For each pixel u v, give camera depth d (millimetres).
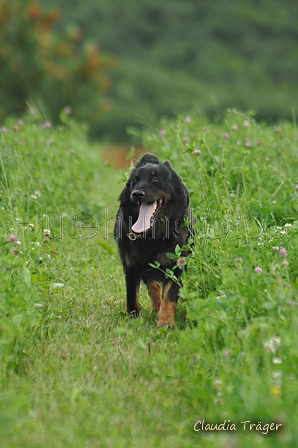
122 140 72938
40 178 14375
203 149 13938
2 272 8258
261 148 14828
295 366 6305
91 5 146000
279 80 127875
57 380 7109
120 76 99062
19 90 43719
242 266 8625
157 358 7406
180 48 135875
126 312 9984
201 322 7328
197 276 9492
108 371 7398
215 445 5656
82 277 11008
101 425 6062
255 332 6918
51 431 5914
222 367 6699
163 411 6449
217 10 156375
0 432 5711
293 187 12359
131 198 9438
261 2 168000
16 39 43812
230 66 127938
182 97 95250
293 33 152250
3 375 6938
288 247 9617
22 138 15852
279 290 7129
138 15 148375
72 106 45000
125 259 9984
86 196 16047
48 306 9258
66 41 47562
